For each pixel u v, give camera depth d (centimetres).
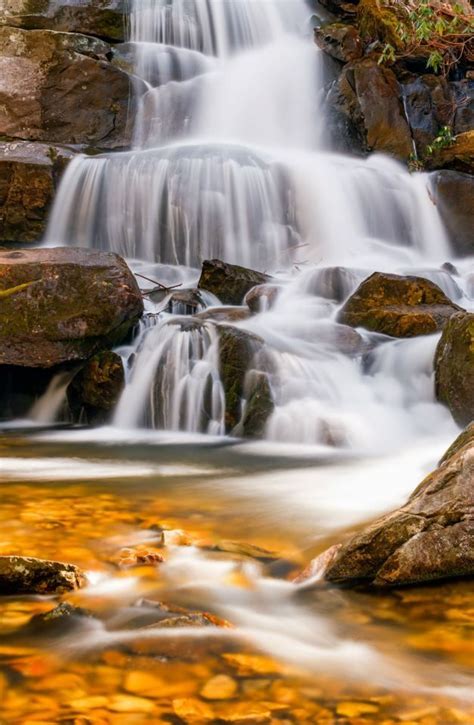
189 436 758
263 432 728
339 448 684
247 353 765
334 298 990
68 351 805
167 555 370
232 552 374
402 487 517
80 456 651
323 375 771
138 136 1522
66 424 845
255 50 1766
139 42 1669
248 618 299
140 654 262
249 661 259
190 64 1672
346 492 505
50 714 226
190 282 1125
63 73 1452
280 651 268
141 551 367
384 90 1462
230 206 1231
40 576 322
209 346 783
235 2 1778
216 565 357
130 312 847
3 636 278
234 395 753
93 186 1225
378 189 1315
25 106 1422
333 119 1528
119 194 1224
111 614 298
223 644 272
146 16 1689
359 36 1614
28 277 826
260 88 1625
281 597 323
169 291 991
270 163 1275
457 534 345
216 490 512
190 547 382
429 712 228
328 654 267
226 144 1454
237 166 1241
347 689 242
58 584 323
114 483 534
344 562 343
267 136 1591
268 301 948
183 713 227
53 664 256
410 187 1334
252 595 325
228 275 992
